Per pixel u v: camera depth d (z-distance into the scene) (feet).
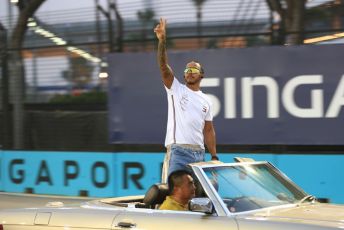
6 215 33.65
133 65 63.87
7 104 73.51
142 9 66.64
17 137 73.10
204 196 29.86
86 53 70.23
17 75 73.26
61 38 71.36
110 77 64.80
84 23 69.92
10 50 73.36
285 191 32.24
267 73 58.85
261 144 58.95
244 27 62.80
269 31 61.57
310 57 57.31
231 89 60.13
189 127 36.17
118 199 35.58
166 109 62.39
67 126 70.95
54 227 31.53
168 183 31.78
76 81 70.95
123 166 65.41
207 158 60.75
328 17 59.62
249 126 59.47
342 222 26.40
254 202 29.78
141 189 64.44
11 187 71.97
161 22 36.83
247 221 27.09
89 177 67.36
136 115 63.72
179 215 28.96
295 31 60.39
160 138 62.64
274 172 33.86
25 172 71.20
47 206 34.32
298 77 57.67
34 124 72.64
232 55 60.18
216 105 60.75
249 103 59.52
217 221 27.66
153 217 29.30
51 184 69.56
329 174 57.21
